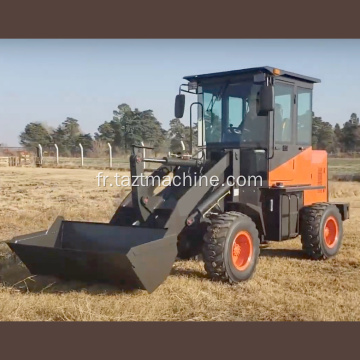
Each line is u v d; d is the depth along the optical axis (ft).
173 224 20.27
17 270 22.52
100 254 18.15
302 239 25.82
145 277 18.26
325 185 28.81
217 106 25.23
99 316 16.39
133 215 22.57
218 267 20.21
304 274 22.45
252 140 24.26
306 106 26.76
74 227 22.09
